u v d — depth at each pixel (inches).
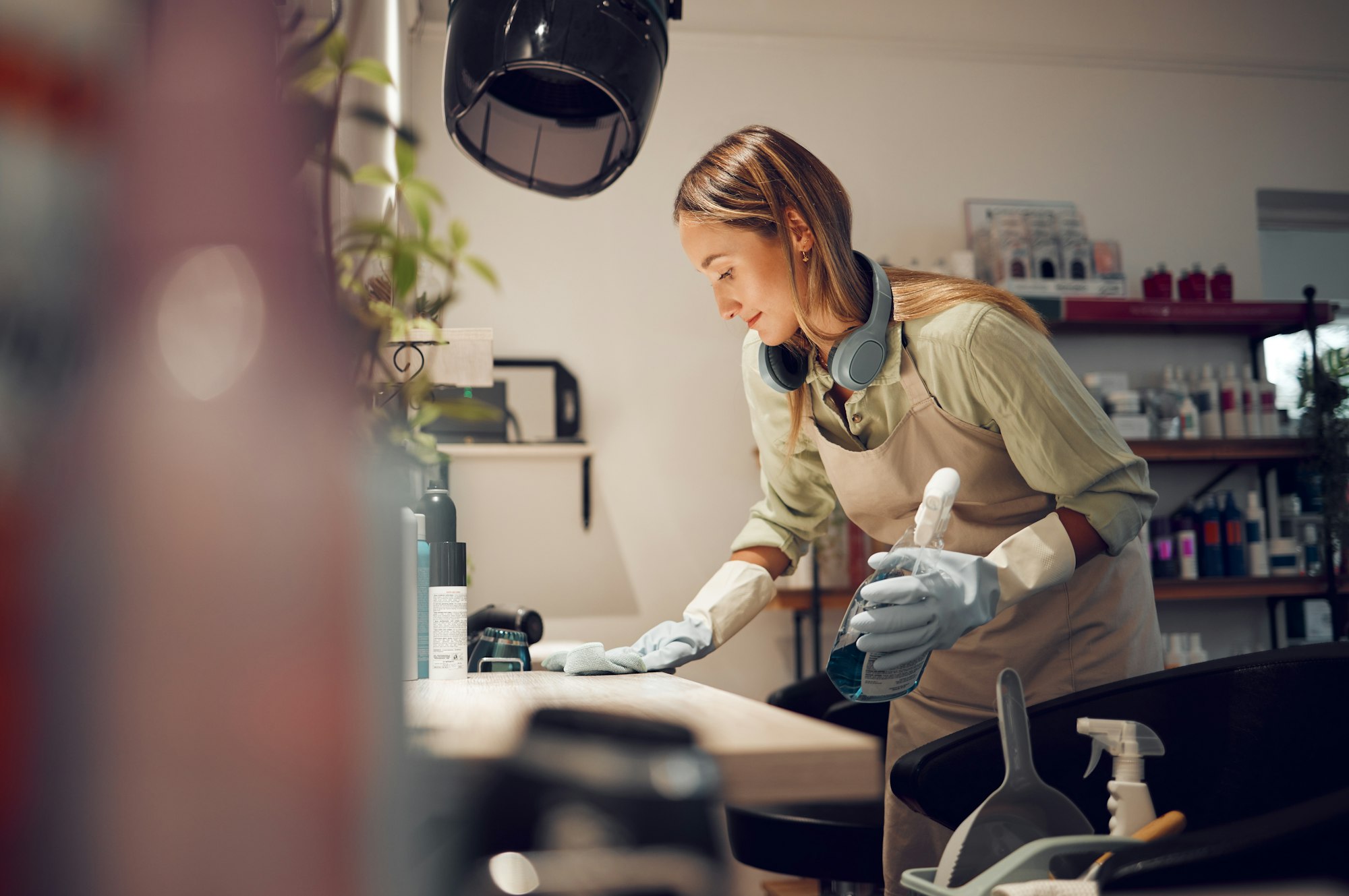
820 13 149.2
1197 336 152.6
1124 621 54.9
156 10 8.7
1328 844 25.8
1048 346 52.4
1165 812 42.9
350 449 9.6
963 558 43.3
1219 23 159.5
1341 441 136.3
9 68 6.7
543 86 45.8
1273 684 42.0
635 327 140.4
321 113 18.4
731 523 139.6
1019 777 30.8
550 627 135.1
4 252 7.1
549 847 21.5
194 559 8.1
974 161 150.6
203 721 8.0
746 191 51.4
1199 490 148.4
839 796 21.9
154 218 8.4
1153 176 155.3
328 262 10.6
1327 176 159.8
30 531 7.2
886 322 52.7
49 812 7.2
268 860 8.3
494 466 136.2
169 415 8.2
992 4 153.9
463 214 137.7
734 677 136.8
